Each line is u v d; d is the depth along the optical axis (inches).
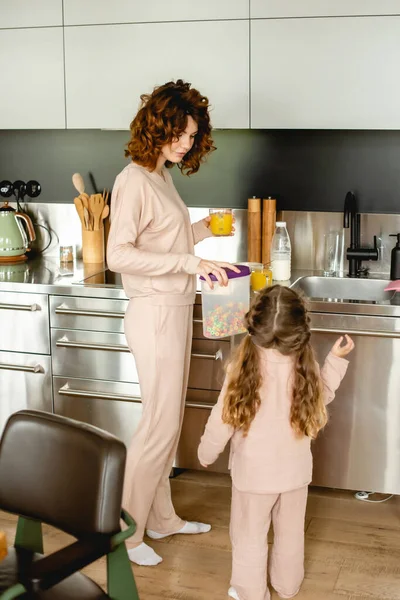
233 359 93.8
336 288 131.6
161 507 112.6
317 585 102.3
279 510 96.3
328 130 133.3
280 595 99.5
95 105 129.2
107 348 123.7
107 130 143.3
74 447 70.1
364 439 118.0
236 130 137.0
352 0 116.4
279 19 119.4
